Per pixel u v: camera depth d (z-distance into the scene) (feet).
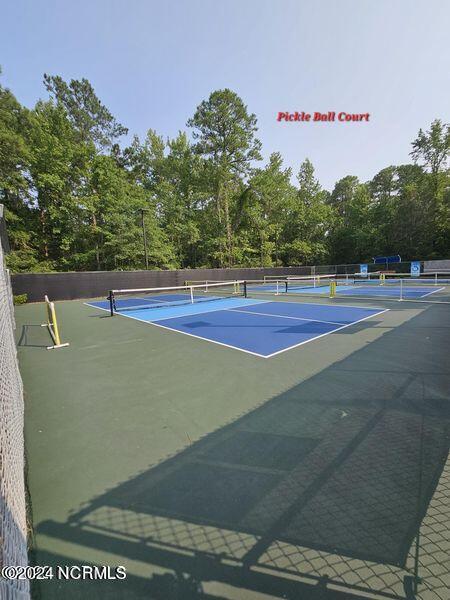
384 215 126.52
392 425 10.02
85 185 83.30
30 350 21.97
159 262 91.40
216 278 87.10
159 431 10.23
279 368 15.93
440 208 109.50
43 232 82.69
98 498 7.22
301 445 9.10
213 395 12.91
